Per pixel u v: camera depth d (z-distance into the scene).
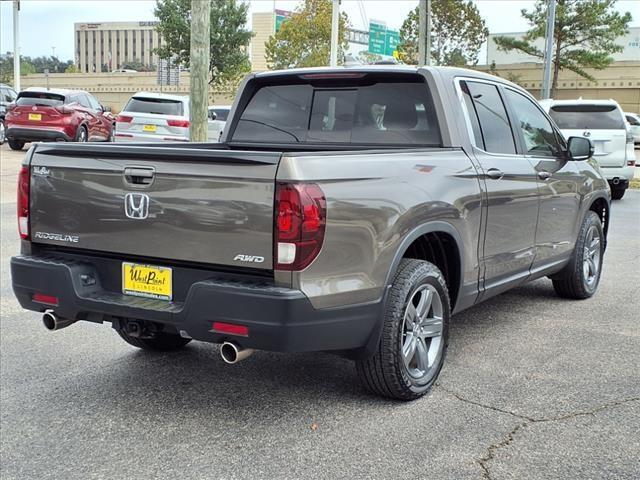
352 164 3.67
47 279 3.97
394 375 3.95
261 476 3.30
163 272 3.74
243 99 5.38
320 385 4.43
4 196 13.38
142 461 3.47
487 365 4.76
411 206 3.95
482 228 4.68
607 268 8.05
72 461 3.48
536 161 5.45
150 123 17.83
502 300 6.58
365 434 3.71
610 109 14.11
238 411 4.04
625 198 15.55
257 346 3.46
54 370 4.71
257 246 3.43
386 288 3.83
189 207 3.58
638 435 3.69
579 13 40.94
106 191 3.83
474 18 44.66
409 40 45.50
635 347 5.16
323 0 39.19
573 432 3.72
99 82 58.56
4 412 4.04
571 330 5.59
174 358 4.96
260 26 68.94
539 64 45.72
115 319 3.93
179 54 41.25
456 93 4.76
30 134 20.91
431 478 3.25
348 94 4.96
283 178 3.36
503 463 3.39
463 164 4.52
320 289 3.47
